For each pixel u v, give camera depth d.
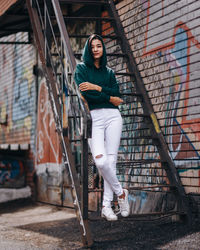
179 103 5.37
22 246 4.72
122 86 6.61
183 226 4.96
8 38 11.30
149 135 5.94
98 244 4.58
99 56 4.41
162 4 5.72
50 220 6.87
